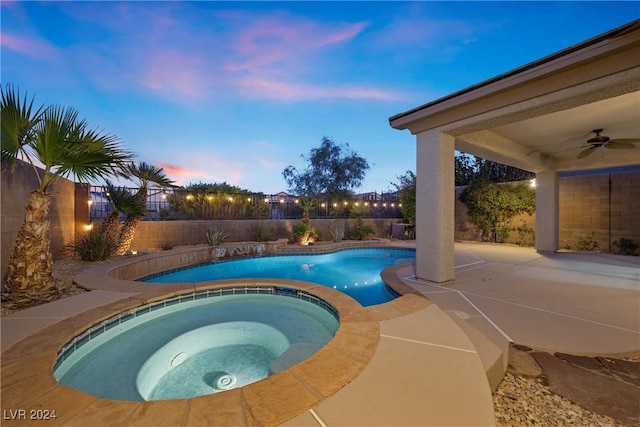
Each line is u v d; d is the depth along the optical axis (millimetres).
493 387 2232
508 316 3543
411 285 5008
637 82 3066
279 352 3365
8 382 1867
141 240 9445
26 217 3795
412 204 13828
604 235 9281
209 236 9977
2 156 3912
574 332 3096
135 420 1508
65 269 5824
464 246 10820
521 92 3850
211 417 1535
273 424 1487
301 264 8984
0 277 4309
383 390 1805
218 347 3439
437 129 4965
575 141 6844
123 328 3500
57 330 2799
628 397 2086
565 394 2135
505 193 11375
